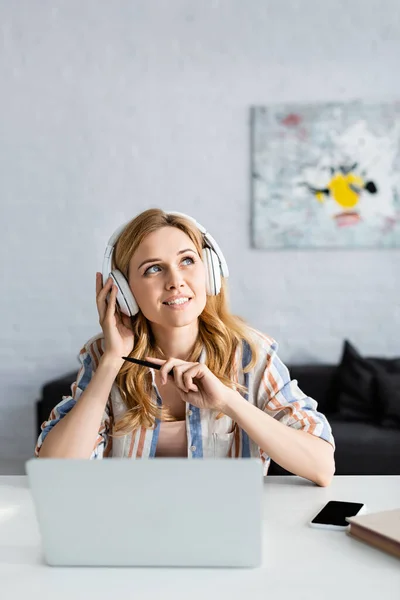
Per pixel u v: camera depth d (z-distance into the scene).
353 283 3.64
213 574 0.91
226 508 0.90
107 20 3.70
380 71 3.57
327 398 3.38
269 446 1.33
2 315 3.84
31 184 3.79
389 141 3.56
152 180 3.72
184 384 1.34
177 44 3.68
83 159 3.75
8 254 3.82
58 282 3.80
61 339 3.81
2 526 1.12
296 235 3.64
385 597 0.83
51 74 3.75
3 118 3.78
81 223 3.77
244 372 1.55
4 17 3.75
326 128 3.59
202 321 1.57
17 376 3.83
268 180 3.65
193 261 1.45
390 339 3.62
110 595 0.85
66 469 0.91
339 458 2.91
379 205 3.59
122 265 1.47
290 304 3.68
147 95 3.70
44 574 0.92
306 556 0.96
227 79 3.66
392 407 3.09
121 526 0.92
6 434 3.83
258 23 3.63
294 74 3.62
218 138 3.68
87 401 1.40
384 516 1.04
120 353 1.45
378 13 3.56
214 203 3.70
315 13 3.59
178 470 0.89
